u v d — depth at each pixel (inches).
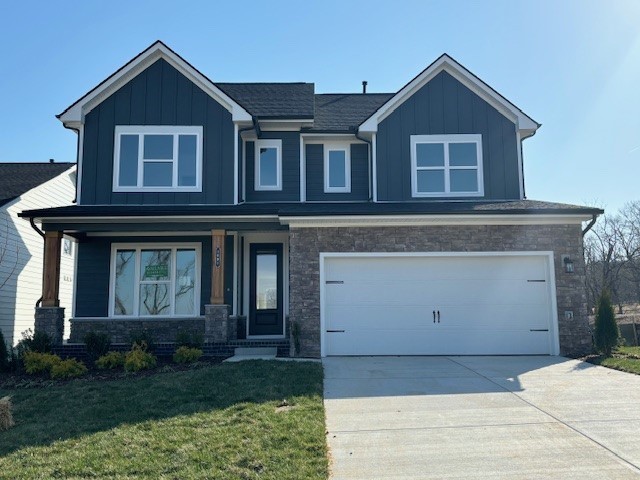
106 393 315.3
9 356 411.2
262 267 556.4
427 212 448.8
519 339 451.8
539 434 233.5
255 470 192.1
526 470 194.7
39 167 747.4
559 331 448.8
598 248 1412.4
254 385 318.0
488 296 455.8
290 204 537.3
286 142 574.2
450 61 547.8
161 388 318.7
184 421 249.4
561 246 458.9
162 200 517.3
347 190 580.1
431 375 361.7
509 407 277.0
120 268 544.4
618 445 218.1
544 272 458.3
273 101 602.5
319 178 581.6
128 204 516.4
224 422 247.0
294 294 451.2
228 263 531.8
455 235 458.6
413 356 446.3
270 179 572.4
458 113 549.6
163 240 546.0
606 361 397.4
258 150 573.9
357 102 668.7
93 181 518.6
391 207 481.1
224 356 442.6
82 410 279.7
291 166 570.9
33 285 655.8
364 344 449.4
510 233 459.2
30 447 221.1
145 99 530.6
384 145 544.4
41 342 432.1
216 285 469.1
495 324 453.4
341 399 297.1
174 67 535.5
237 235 535.8
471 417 260.4
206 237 545.6
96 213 462.9
